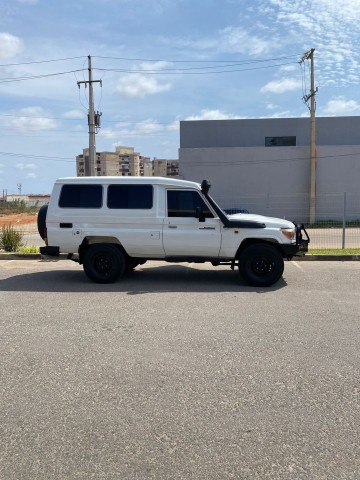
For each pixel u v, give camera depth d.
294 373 4.31
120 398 3.81
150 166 106.62
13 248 13.88
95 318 6.30
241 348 5.02
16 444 3.14
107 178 8.92
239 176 35.09
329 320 6.14
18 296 7.79
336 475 2.79
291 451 3.03
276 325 5.90
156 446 3.10
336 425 3.36
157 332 5.62
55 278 9.56
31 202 87.12
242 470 2.83
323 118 38.91
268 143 39.97
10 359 4.71
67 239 8.96
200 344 5.16
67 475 2.80
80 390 3.96
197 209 8.60
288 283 8.88
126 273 10.17
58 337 5.45
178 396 3.84
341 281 9.06
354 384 4.06
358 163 34.03
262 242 8.70
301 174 34.50
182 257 8.84
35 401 3.76
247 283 8.79
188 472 2.82
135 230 8.80
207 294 7.89
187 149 35.41
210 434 3.25
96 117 31.38
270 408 3.62
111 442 3.15
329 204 34.28
